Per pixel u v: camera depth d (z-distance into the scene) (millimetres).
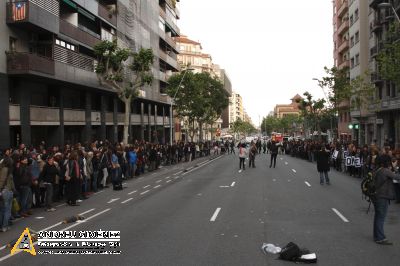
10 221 11414
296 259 7543
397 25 26250
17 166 12609
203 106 56250
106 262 7730
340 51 65250
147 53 30719
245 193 16984
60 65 27812
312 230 10094
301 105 70438
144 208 13680
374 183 8992
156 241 9148
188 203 14539
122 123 43531
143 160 27703
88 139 34844
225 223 10953
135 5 45000
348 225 10680
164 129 62781
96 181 18359
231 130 151750
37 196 14125
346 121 64125
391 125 43875
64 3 29953
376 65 45188
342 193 16938
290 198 15523
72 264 7711
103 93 37406
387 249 8398
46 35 27516
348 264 7402
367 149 22875
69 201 14789
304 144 44312
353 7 56312
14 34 25156
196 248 8500
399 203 14484
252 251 8227
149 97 49281
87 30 34875
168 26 61969
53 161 14000
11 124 24672
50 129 30203
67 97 32750
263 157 48938
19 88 25594
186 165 35938
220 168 31641
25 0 24125
